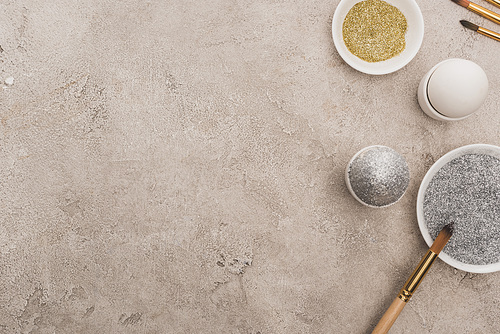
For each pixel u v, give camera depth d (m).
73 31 0.50
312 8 0.50
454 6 0.50
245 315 0.50
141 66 0.50
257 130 0.50
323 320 0.50
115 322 0.50
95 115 0.50
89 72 0.50
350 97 0.50
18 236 0.50
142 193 0.50
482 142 0.50
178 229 0.50
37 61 0.50
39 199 0.50
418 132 0.50
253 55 0.50
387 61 0.49
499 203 0.48
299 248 0.50
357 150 0.50
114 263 0.50
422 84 0.48
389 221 0.50
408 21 0.49
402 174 0.44
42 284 0.50
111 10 0.50
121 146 0.50
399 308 0.47
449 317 0.50
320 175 0.50
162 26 0.50
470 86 0.45
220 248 0.50
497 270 0.48
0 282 0.50
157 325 0.50
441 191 0.48
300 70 0.50
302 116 0.50
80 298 0.50
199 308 0.50
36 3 0.50
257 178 0.50
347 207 0.50
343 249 0.50
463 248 0.49
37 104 0.50
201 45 0.50
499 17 0.49
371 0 0.49
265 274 0.50
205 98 0.50
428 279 0.50
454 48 0.50
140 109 0.50
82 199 0.50
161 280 0.50
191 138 0.50
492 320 0.50
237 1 0.50
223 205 0.50
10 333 0.50
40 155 0.50
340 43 0.49
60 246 0.50
